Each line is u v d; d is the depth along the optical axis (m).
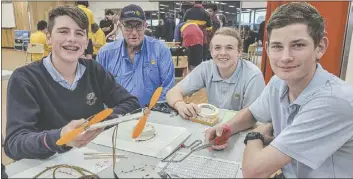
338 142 0.89
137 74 2.03
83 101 1.28
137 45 2.01
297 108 0.97
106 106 1.48
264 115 1.23
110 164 0.90
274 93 1.16
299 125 0.89
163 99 1.71
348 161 0.95
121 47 2.07
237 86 1.82
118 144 1.04
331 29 2.30
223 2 5.34
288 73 0.91
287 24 0.86
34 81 1.13
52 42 1.19
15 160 0.95
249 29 4.82
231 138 1.16
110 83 1.47
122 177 0.82
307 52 0.88
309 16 0.86
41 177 0.82
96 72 1.39
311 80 0.95
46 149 0.90
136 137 0.98
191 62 3.84
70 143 0.87
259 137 1.00
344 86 0.93
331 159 0.93
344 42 2.29
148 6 6.40
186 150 1.02
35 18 5.93
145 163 0.91
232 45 1.76
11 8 5.36
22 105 1.06
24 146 0.92
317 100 0.90
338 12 2.25
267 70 2.44
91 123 0.88
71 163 0.91
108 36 4.33
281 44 0.89
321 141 0.88
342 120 0.88
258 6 5.28
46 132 0.94
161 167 0.88
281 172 0.87
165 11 6.09
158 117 1.42
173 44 4.16
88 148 1.01
